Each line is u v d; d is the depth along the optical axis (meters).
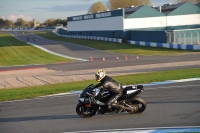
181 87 26.39
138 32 102.38
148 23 111.88
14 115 19.81
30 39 150.12
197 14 115.56
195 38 87.81
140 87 17.12
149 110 18.20
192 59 55.22
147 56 67.69
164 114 17.00
